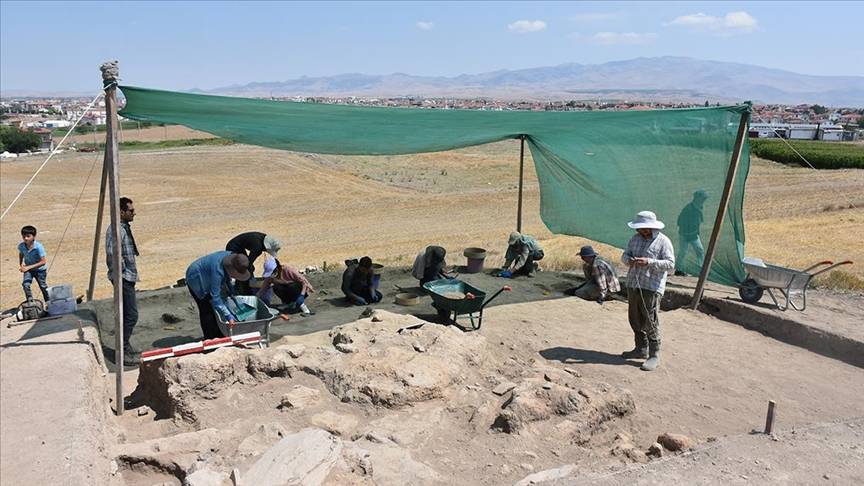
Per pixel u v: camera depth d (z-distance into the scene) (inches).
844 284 478.6
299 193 1648.6
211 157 2144.4
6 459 192.1
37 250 408.5
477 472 211.6
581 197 511.2
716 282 442.9
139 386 286.8
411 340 306.7
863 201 1214.9
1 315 342.3
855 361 331.0
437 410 254.1
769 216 1074.7
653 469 198.8
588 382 275.6
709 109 398.6
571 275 515.2
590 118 394.0
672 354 340.5
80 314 348.2
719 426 258.1
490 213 1353.3
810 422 260.8
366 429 235.0
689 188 441.7
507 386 272.4
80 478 183.2
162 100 319.0
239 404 254.2
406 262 670.5
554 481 189.0
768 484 189.3
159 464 210.4
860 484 190.5
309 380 273.4
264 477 175.2
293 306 406.9
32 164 1924.2
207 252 991.0
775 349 351.6
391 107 352.5
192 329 373.7
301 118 366.0
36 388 241.3
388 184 1828.2
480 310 366.0
